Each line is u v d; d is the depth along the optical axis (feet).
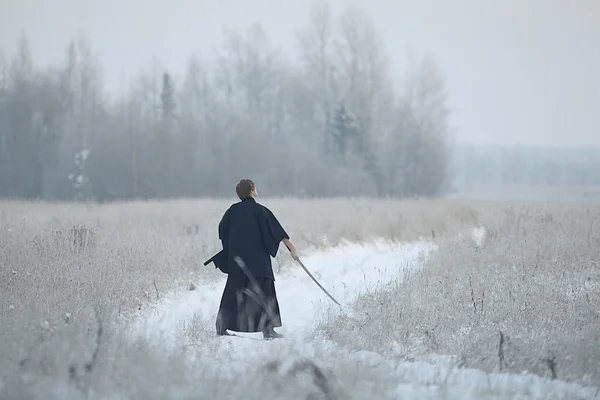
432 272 159.02
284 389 79.61
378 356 99.91
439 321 116.26
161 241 189.47
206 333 112.16
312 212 302.86
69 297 124.77
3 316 109.29
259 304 116.78
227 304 117.91
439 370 91.91
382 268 185.37
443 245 205.16
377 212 298.97
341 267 190.19
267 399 77.10
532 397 83.35
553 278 153.17
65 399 75.20
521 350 100.22
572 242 195.52
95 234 187.52
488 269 160.97
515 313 121.80
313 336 112.06
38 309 114.42
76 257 157.58
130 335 101.19
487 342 104.73
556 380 91.81
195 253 183.73
